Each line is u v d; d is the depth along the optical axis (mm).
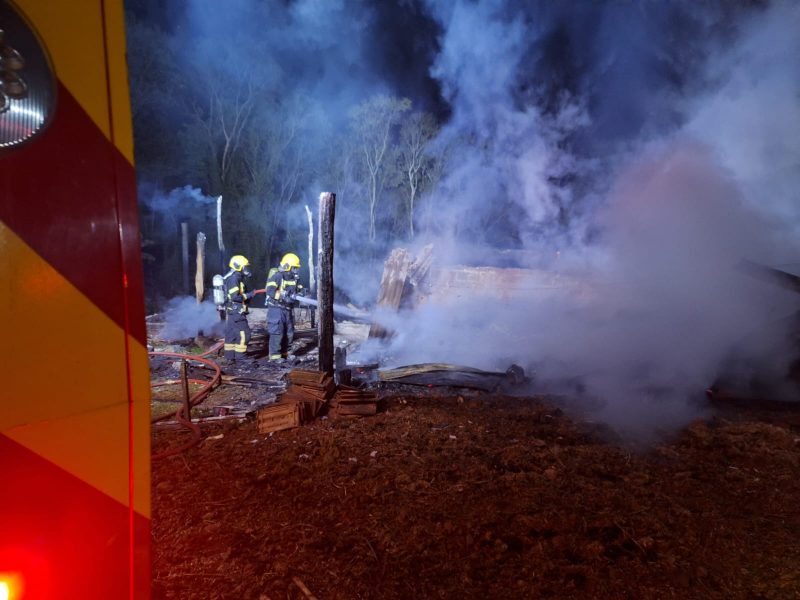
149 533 1360
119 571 1284
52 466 1145
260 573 2980
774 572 3086
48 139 1137
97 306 1229
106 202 1249
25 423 1098
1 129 1061
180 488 4070
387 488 4059
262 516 3623
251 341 9734
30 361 1104
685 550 3283
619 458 4773
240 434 5422
